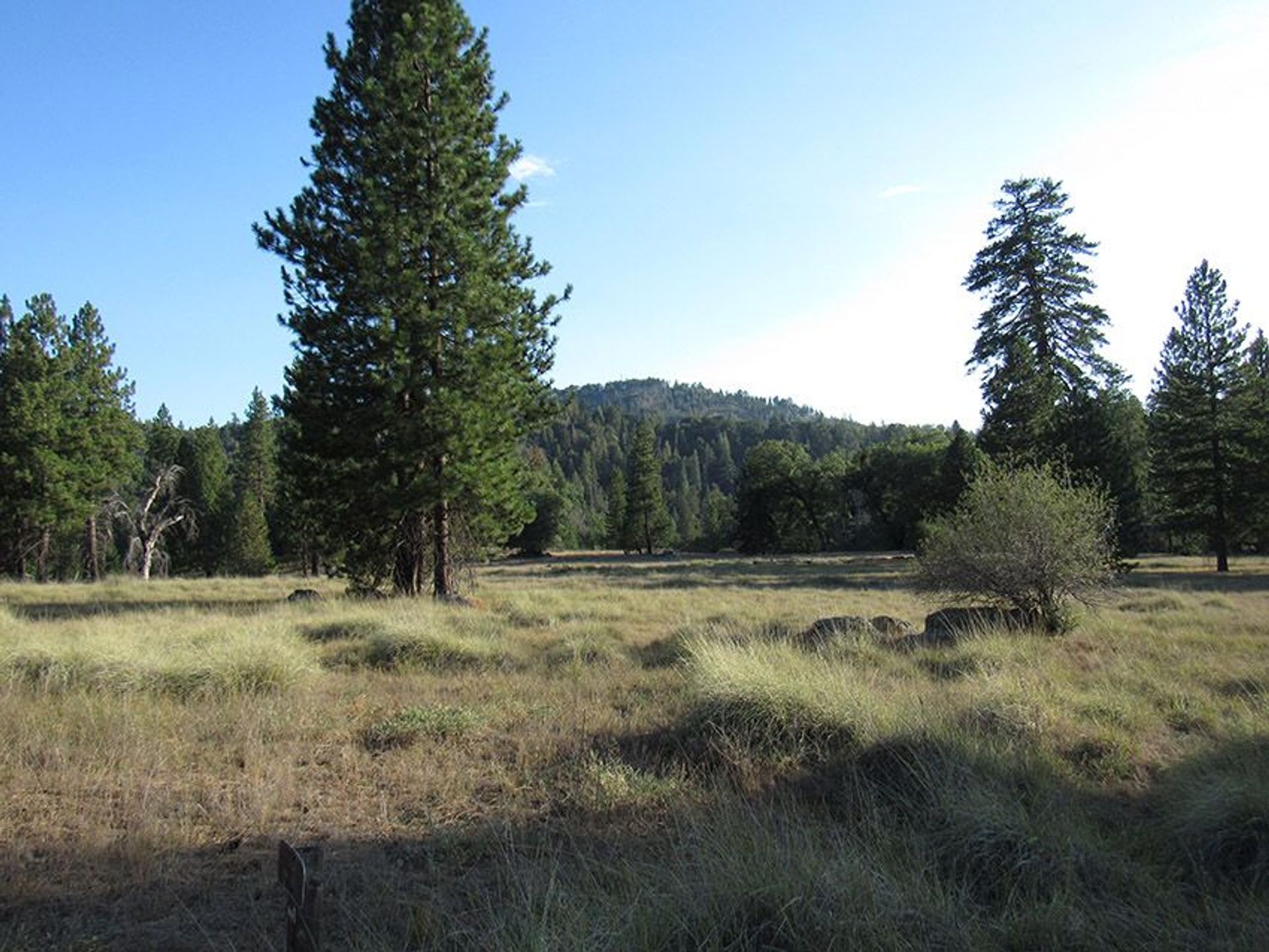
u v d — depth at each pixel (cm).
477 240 1902
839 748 612
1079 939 359
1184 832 466
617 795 537
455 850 461
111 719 702
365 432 1825
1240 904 395
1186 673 909
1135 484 3847
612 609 1714
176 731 694
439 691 866
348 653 1080
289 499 2159
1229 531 3641
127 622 1289
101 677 838
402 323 1789
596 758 609
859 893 368
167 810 521
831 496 7825
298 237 1873
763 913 365
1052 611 1274
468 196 1897
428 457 1855
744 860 401
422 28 1884
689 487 14012
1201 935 366
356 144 1864
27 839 478
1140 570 3525
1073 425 3125
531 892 371
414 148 1836
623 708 794
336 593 2359
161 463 5075
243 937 368
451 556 1994
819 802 536
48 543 4309
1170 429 3719
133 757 613
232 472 6825
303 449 1925
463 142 1905
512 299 1911
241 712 734
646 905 363
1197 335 3678
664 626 1472
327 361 1859
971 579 1297
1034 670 876
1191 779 523
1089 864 432
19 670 859
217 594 2409
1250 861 440
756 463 8088
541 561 6994
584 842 469
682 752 629
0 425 3694
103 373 4069
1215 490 3559
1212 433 3559
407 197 1886
